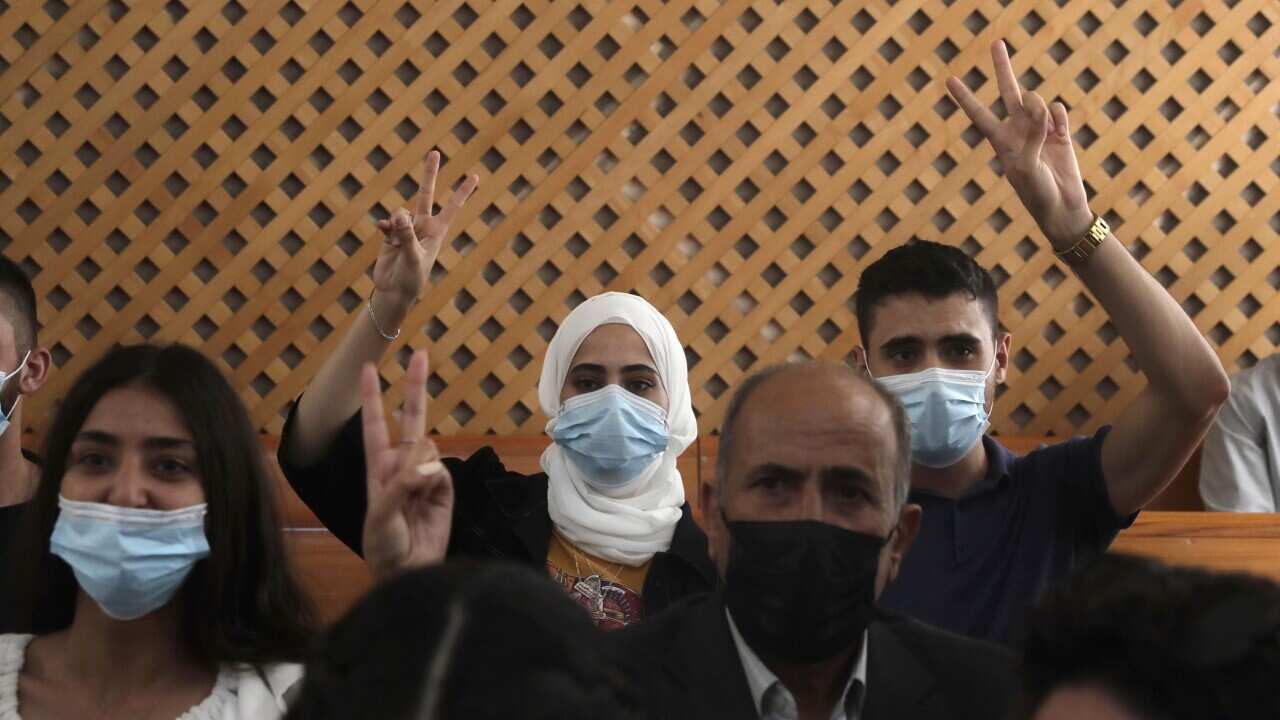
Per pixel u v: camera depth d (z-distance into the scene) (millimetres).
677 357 3090
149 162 5059
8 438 2980
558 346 3088
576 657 956
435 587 978
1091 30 5324
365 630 962
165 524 2107
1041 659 1062
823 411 1862
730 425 1927
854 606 1845
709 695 1853
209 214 5078
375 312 2637
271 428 5020
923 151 5195
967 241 5254
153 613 2145
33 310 3082
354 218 5043
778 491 1866
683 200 5125
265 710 2090
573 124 5125
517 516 2957
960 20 5211
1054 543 2719
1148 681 992
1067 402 5281
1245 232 5332
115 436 2135
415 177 5062
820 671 1914
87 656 2127
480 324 5062
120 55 4984
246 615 2193
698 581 2893
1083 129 5320
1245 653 968
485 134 5051
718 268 5164
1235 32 5297
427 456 1949
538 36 5062
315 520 4305
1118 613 1012
